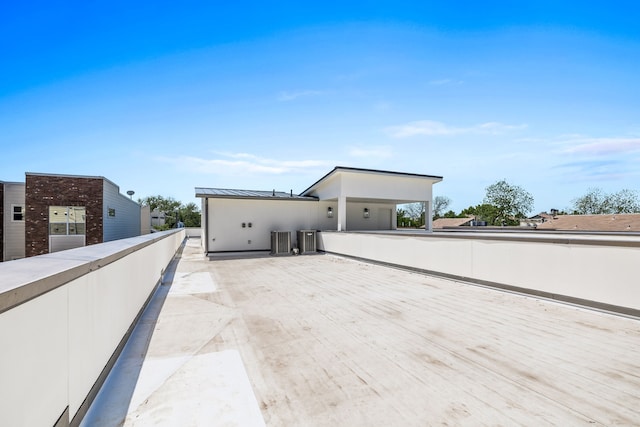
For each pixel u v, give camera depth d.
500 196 40.94
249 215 14.09
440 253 7.50
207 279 7.66
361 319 4.36
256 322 4.25
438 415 2.12
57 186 14.81
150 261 5.54
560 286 5.04
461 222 41.50
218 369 2.83
